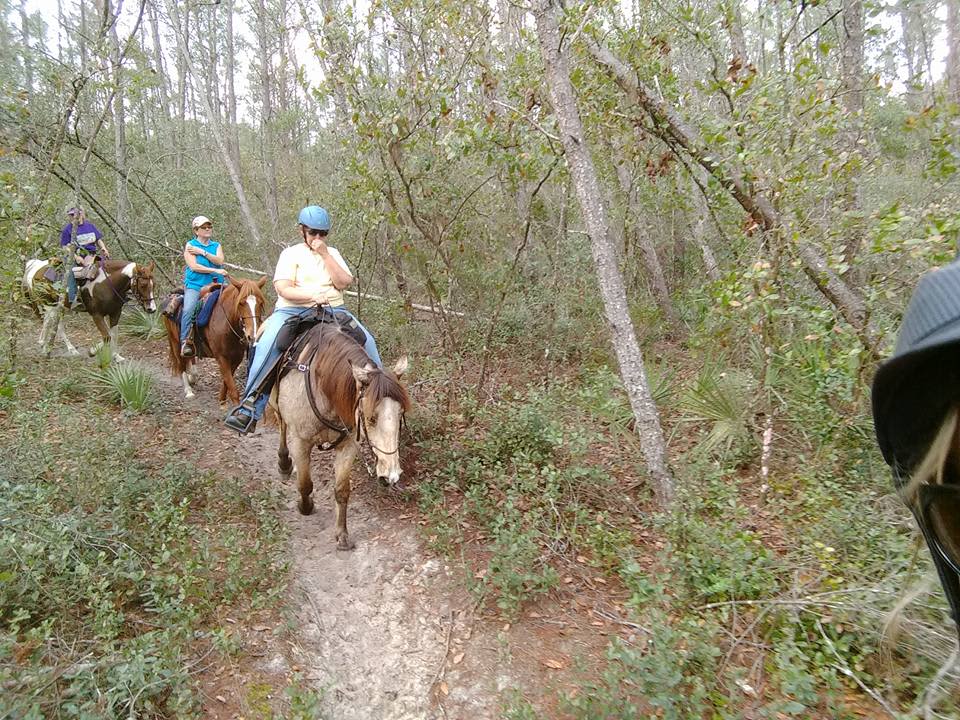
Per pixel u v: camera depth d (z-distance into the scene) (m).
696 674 3.83
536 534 5.15
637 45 7.33
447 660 4.43
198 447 7.41
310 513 6.18
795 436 6.63
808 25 9.45
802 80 5.99
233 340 8.23
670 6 7.59
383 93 7.45
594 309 9.84
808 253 5.91
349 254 10.37
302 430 5.64
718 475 5.74
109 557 4.70
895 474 1.02
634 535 5.52
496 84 7.18
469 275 9.33
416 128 7.11
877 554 4.47
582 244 10.31
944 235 4.70
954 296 0.82
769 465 6.17
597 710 3.52
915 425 0.97
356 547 5.67
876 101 7.87
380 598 5.06
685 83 8.64
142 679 3.47
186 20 18.89
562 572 5.12
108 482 5.53
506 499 5.88
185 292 8.73
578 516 5.50
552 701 3.98
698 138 7.16
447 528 5.59
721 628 4.11
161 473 6.15
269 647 4.36
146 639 3.81
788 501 5.61
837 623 4.02
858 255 6.13
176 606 4.28
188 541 5.06
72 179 11.35
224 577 4.88
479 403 7.62
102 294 10.18
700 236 9.88
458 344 8.95
